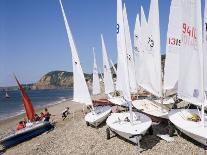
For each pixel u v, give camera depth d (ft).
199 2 43.27
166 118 55.62
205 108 54.34
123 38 49.60
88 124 66.64
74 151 52.60
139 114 56.95
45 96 359.87
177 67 59.21
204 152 43.60
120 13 49.62
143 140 50.90
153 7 58.85
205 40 48.01
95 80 127.54
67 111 94.53
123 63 50.44
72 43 67.97
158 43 58.18
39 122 73.00
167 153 45.06
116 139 54.03
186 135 47.91
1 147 64.13
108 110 69.72
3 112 168.25
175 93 62.49
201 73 44.19
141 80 69.92
